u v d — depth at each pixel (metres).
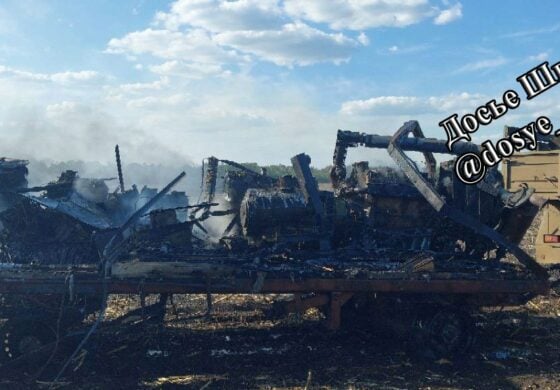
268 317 9.21
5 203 9.75
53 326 7.37
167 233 9.38
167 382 6.72
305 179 9.20
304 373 7.08
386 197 9.30
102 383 6.70
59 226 9.04
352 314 8.74
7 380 6.81
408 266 7.85
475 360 7.75
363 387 6.65
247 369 7.18
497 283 7.83
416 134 10.00
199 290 7.52
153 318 8.06
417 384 6.81
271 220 8.85
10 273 7.35
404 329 7.94
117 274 7.46
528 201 8.78
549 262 11.46
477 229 7.97
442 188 9.41
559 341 8.58
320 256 8.62
